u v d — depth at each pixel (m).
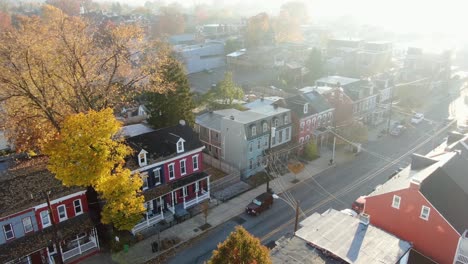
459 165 35.00
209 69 111.75
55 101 35.28
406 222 30.83
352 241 26.09
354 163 53.47
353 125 59.34
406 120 71.44
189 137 42.28
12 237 29.81
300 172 50.50
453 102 82.62
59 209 32.28
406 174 34.50
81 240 35.09
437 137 62.97
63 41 35.47
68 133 29.78
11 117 34.41
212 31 146.12
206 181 43.00
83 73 35.50
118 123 31.62
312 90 62.12
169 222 38.56
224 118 48.75
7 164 35.62
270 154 50.28
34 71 33.44
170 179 40.00
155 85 41.91
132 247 34.97
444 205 29.56
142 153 37.16
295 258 24.48
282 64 104.62
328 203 42.53
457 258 29.20
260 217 39.84
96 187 30.72
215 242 35.72
